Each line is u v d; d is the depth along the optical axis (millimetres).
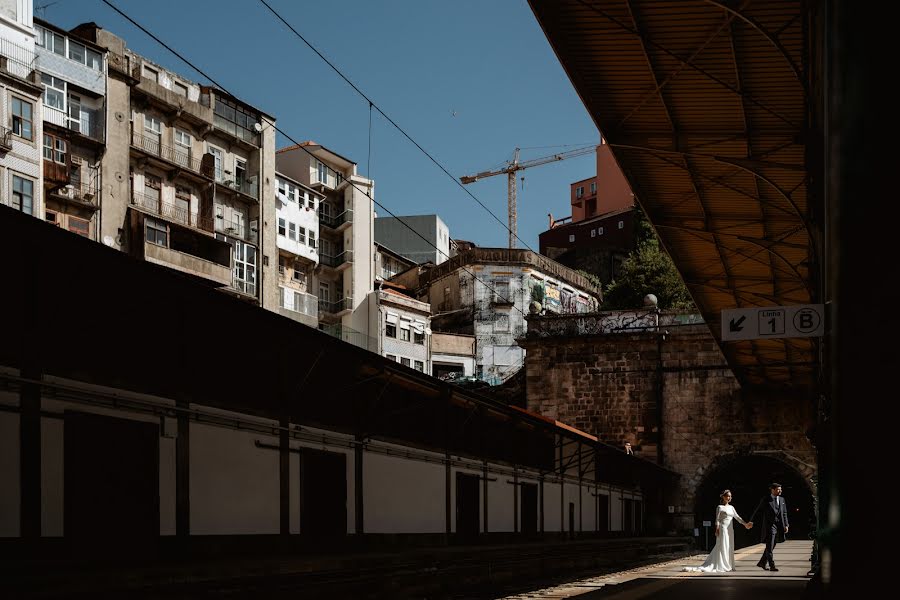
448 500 23719
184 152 46906
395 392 21234
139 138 43938
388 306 61812
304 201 58969
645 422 46094
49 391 11211
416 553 17250
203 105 48438
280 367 16438
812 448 44000
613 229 85562
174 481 13336
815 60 11828
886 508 896
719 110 15617
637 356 46688
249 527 15141
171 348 13570
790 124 15766
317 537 17234
